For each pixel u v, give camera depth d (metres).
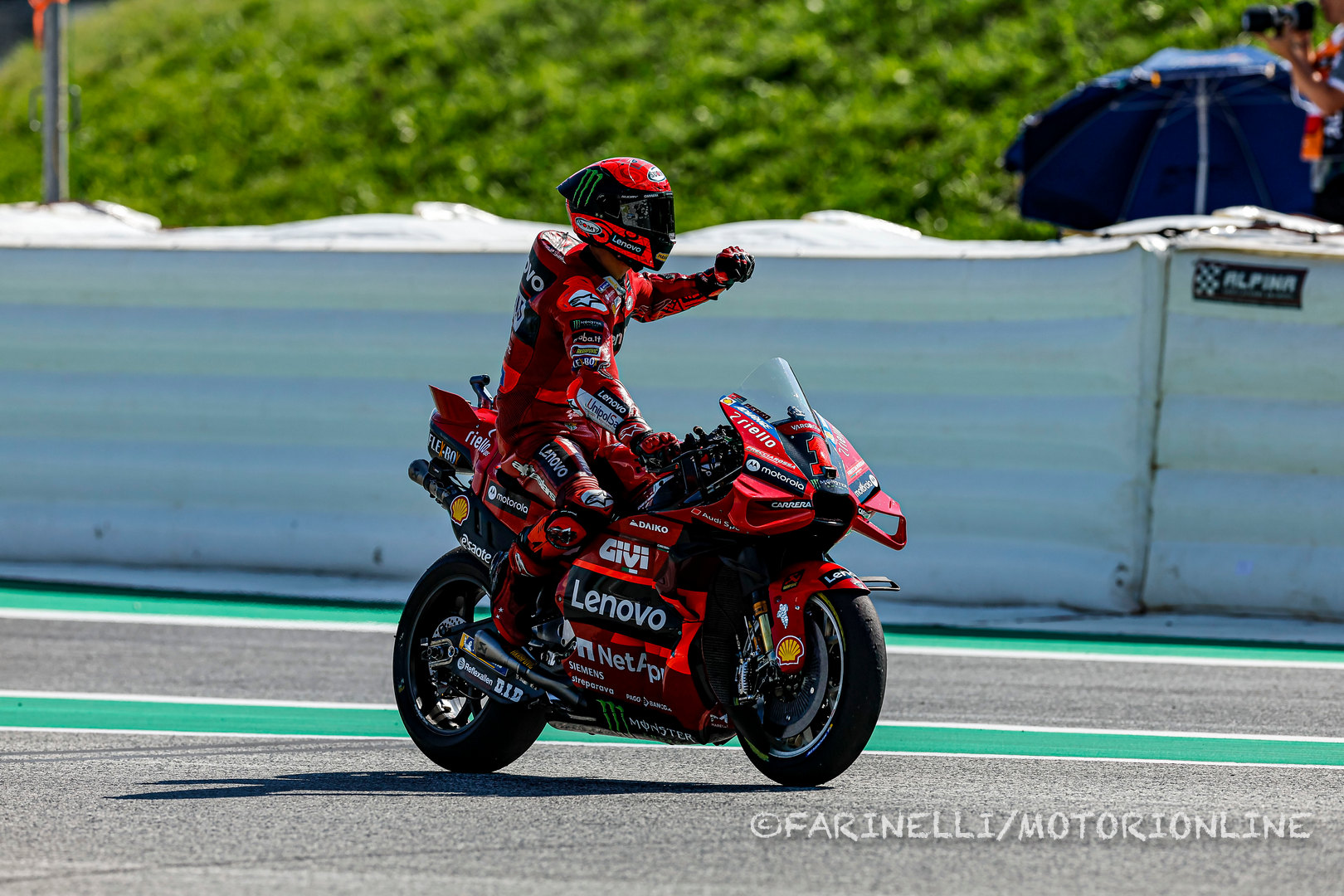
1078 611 29.55
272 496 33.41
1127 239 30.08
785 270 31.58
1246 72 43.88
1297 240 30.09
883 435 31.19
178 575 32.94
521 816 14.96
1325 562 28.83
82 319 34.31
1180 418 29.45
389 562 32.62
